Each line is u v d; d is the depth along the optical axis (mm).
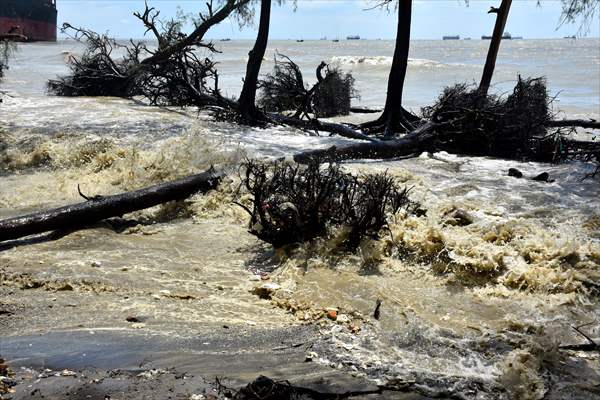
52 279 6035
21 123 13727
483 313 5512
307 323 5246
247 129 14859
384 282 6113
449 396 4090
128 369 4242
